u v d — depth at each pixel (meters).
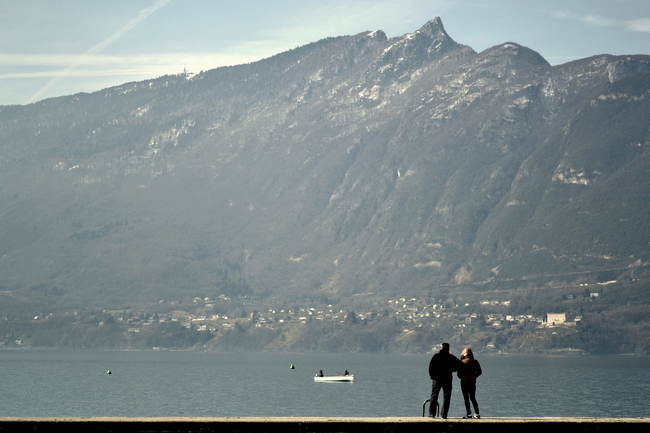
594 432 66.81
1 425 64.19
